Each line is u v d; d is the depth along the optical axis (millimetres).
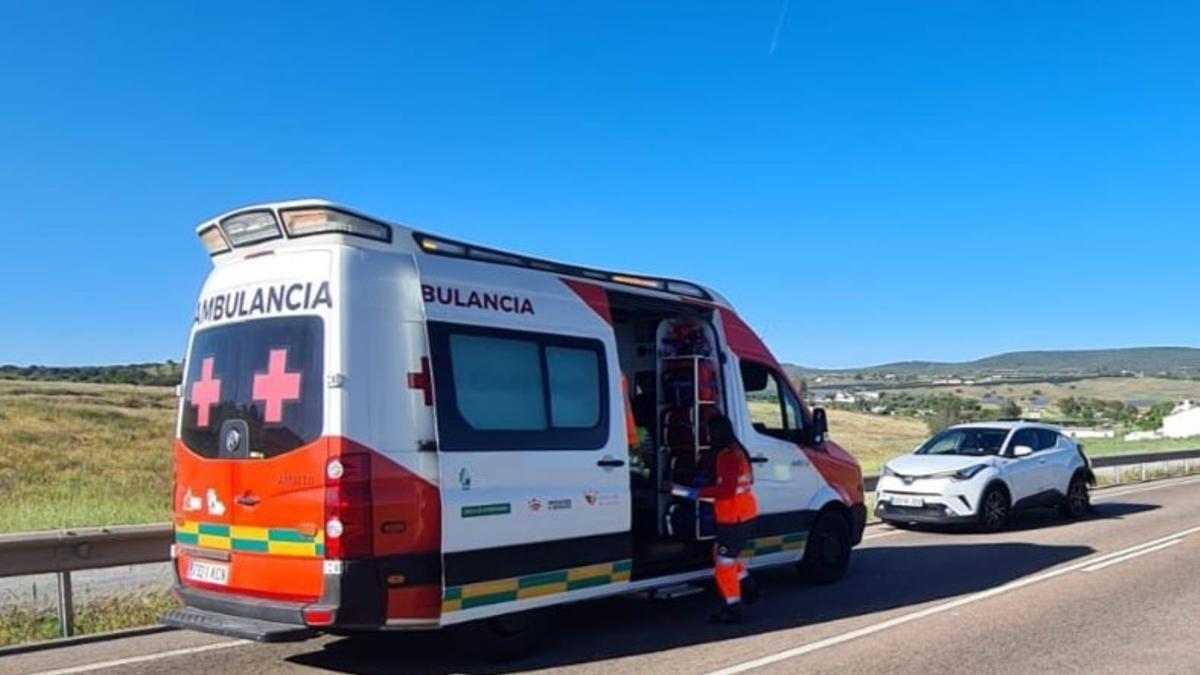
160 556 8805
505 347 7301
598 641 7941
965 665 7133
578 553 7570
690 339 9570
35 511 13500
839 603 9539
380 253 6746
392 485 6449
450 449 6770
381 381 6547
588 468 7723
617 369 8188
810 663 7180
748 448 9633
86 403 45469
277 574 6523
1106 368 153250
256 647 7695
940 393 97625
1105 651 7547
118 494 18906
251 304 6953
